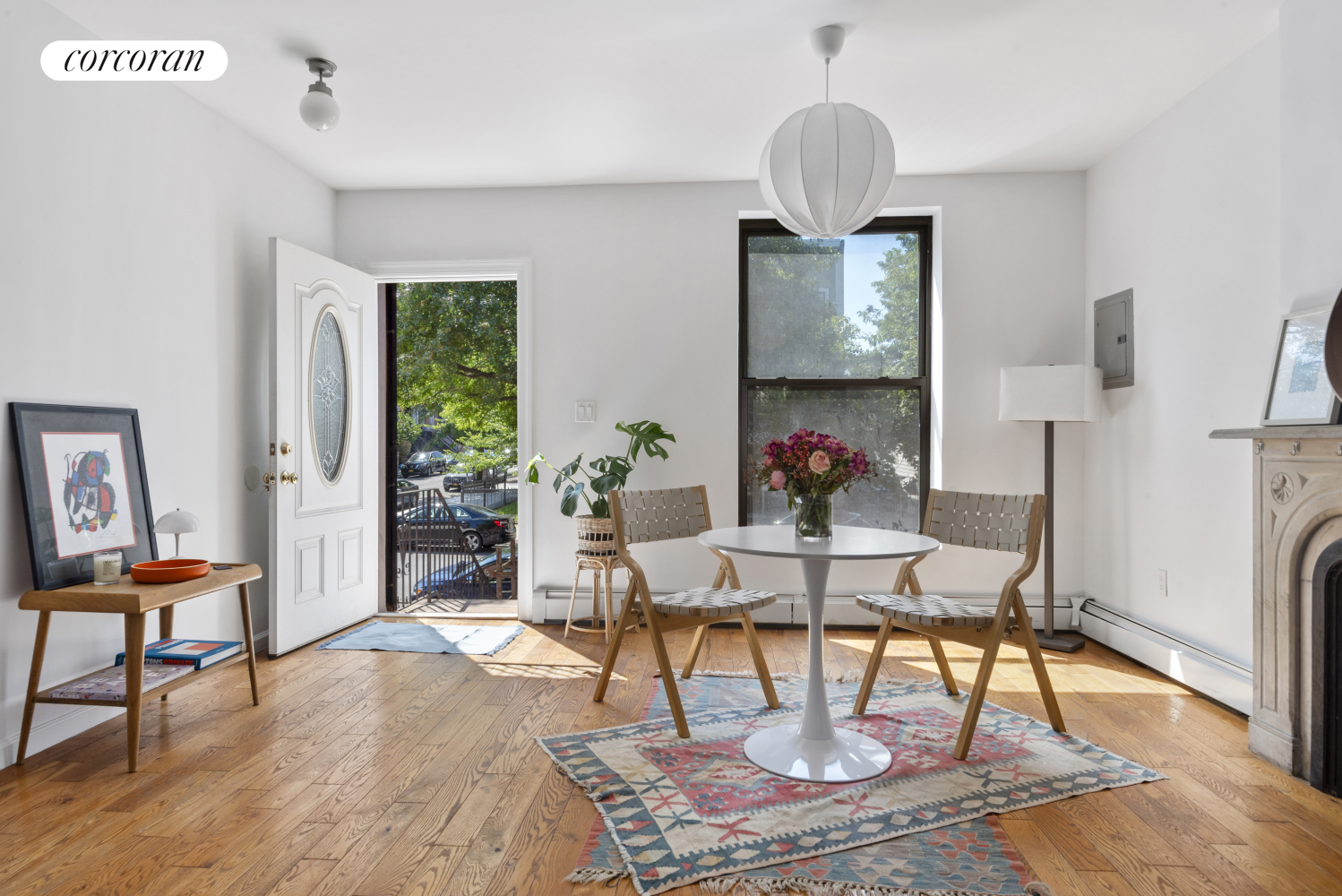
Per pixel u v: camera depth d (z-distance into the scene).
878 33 2.68
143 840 1.88
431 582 5.52
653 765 2.32
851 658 3.57
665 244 4.25
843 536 2.63
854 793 2.13
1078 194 4.09
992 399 4.11
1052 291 4.10
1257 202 2.77
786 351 4.39
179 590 2.43
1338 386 2.13
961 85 3.09
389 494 4.84
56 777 2.24
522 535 4.30
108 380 2.76
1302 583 2.27
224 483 3.43
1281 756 2.31
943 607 2.62
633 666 3.44
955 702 2.93
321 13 2.55
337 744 2.50
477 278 4.40
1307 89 2.37
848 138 2.36
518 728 2.64
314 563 3.83
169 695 3.00
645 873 1.73
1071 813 2.04
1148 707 2.88
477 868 1.75
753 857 1.80
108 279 2.75
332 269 3.96
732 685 3.15
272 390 3.50
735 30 2.66
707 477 4.22
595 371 4.27
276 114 3.38
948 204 4.14
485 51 2.81
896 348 4.34
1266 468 2.40
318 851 1.83
